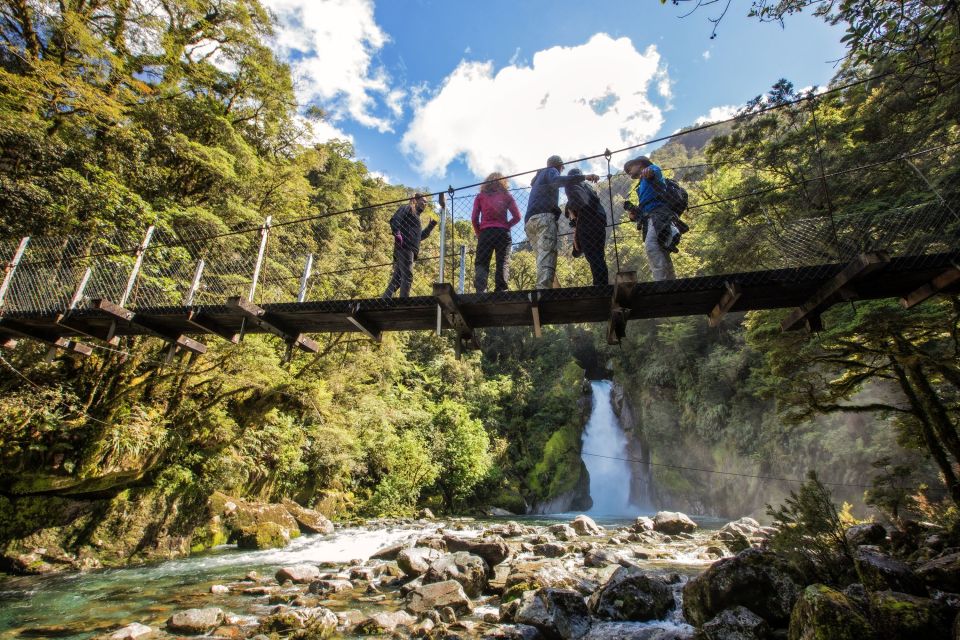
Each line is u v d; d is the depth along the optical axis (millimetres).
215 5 16312
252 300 5906
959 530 7293
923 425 8000
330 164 42156
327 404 15867
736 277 4359
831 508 5949
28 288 7977
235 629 6109
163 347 11523
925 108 8469
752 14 3961
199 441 12672
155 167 13625
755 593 5336
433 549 10164
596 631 5848
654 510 30281
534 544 12297
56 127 11586
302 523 15031
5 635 6023
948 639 3498
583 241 5188
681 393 30031
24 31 11461
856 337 8375
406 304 5121
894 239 7430
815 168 11602
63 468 9562
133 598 7680
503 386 35156
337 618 6352
